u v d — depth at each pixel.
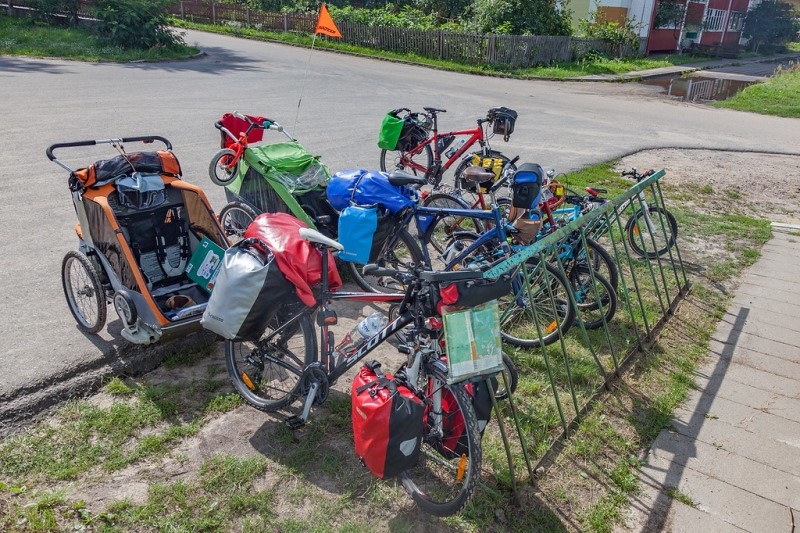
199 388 3.93
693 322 5.28
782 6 43.34
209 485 3.14
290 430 3.57
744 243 7.20
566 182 8.06
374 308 5.15
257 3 30.44
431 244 6.52
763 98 19.02
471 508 3.10
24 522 2.85
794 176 10.40
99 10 20.03
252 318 3.29
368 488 3.21
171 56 19.72
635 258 6.51
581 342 4.79
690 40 36.75
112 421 3.54
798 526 3.14
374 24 25.62
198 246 4.66
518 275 4.47
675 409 4.09
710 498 3.31
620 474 3.43
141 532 2.86
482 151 7.55
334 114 12.61
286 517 3.01
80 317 4.43
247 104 13.05
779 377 4.53
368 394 2.88
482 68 22.73
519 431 3.19
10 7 22.38
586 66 25.17
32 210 6.57
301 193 5.44
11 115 10.64
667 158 11.09
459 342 2.84
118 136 9.69
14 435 3.40
